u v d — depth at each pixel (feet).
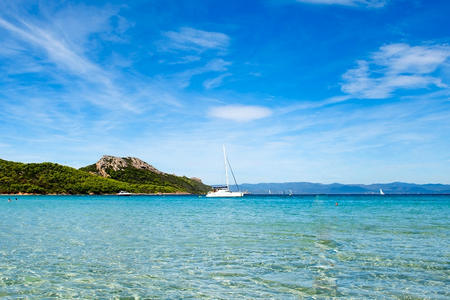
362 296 30.07
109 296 30.30
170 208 182.19
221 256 47.01
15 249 52.34
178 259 45.19
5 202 252.21
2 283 34.14
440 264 41.88
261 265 41.65
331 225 85.92
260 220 102.27
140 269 39.63
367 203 252.21
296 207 192.34
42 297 29.99
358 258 45.52
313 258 45.52
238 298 29.60
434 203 245.86
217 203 265.13
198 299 29.45
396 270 38.96
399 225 85.61
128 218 111.04
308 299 29.30
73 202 263.49
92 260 44.62
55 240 61.16
